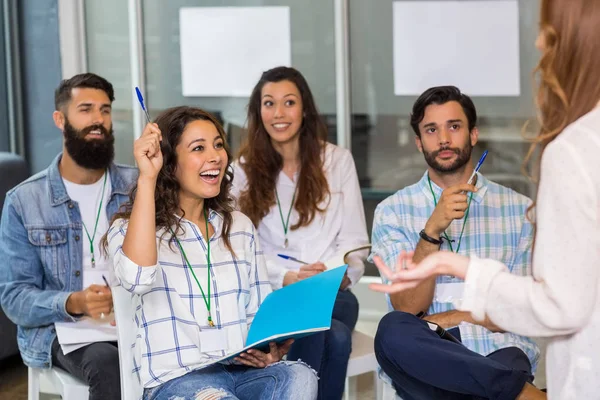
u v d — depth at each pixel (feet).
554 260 4.55
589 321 4.68
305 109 9.88
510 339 7.95
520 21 13.33
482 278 4.80
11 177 11.40
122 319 7.23
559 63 4.75
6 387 11.02
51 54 14.35
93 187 9.18
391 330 7.53
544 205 4.65
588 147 4.53
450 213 7.47
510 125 13.53
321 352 8.20
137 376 7.07
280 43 13.99
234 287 7.36
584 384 4.72
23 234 8.78
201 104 14.37
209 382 6.83
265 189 9.84
